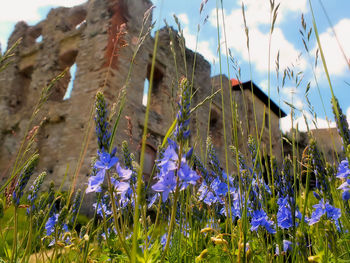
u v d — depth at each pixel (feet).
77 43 46.65
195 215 6.86
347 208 5.46
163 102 46.32
